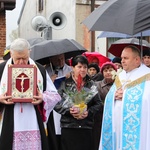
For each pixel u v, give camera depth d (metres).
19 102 4.64
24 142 4.63
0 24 12.52
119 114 5.13
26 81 4.65
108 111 5.22
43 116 4.77
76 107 5.53
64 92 5.64
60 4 18.16
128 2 4.62
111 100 5.20
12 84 4.62
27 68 4.67
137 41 6.93
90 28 4.63
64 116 5.66
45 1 20.08
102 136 5.32
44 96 4.74
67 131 5.65
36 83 4.68
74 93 5.55
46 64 6.44
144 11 4.44
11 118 4.63
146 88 5.00
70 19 17.20
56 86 6.00
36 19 11.33
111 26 4.51
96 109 5.70
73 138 5.65
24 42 4.71
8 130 4.61
